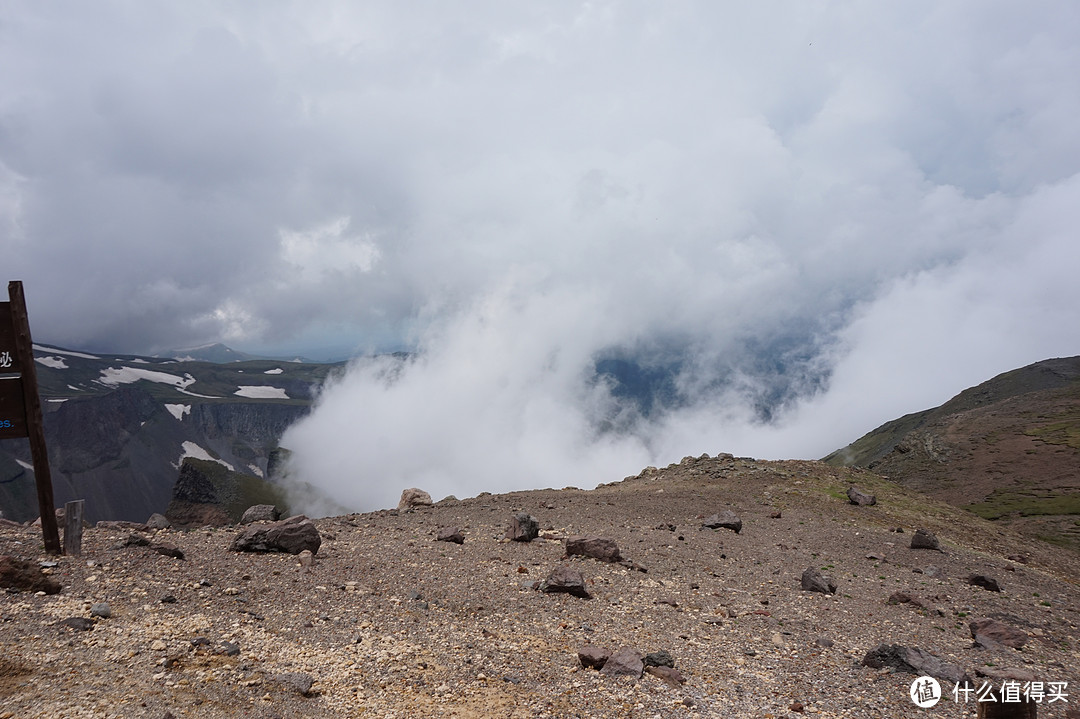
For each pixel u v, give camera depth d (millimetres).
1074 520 104312
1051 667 13227
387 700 9742
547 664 11781
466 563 18969
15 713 7418
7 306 13930
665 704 10297
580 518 29125
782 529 29484
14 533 16547
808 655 13125
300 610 13227
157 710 8094
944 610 17922
